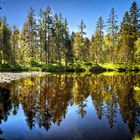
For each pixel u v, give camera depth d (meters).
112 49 81.19
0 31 70.12
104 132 12.84
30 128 13.74
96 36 85.69
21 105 19.78
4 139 11.95
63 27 79.19
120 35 76.12
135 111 17.95
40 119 15.72
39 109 18.56
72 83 35.69
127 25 74.19
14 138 12.08
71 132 12.91
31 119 15.70
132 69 66.88
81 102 21.59
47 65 69.50
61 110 18.33
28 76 45.75
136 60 69.88
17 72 56.06
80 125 14.30
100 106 19.88
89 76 48.03
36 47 81.56
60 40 77.88
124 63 75.06
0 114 16.94
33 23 81.44
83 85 33.44
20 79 39.47
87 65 73.94
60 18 81.12
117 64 73.75
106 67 70.06
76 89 29.56
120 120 15.45
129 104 20.52
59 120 15.46
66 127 13.86
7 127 14.00
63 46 77.25
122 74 53.34
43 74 52.34
